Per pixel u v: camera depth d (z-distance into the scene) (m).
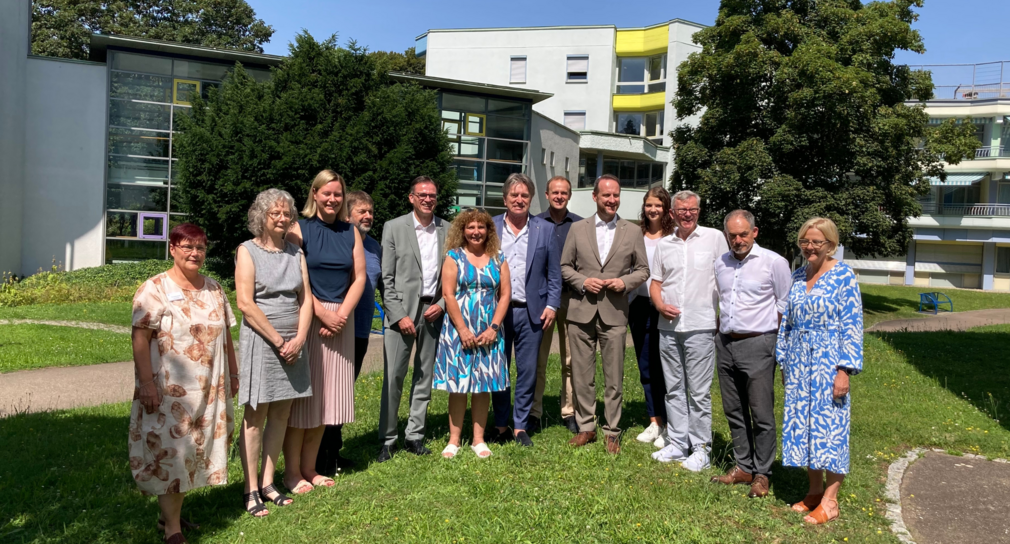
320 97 17.78
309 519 3.99
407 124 18.59
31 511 4.05
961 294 31.33
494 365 5.17
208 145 17.19
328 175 4.57
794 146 19.30
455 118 24.94
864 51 20.05
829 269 4.22
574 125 37.31
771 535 3.91
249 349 4.09
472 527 3.84
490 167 25.69
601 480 4.67
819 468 4.07
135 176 21.97
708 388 5.12
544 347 6.17
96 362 9.63
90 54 23.00
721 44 21.73
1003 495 4.70
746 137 21.08
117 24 33.69
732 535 3.87
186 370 3.67
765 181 19.97
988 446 5.90
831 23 20.83
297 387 4.22
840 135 19.31
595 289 5.24
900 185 20.64
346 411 4.64
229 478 4.74
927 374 9.48
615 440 5.37
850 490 4.64
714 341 5.15
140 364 3.57
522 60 37.88
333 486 4.54
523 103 26.11
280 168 16.75
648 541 3.75
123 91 21.55
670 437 5.27
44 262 21.69
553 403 7.09
